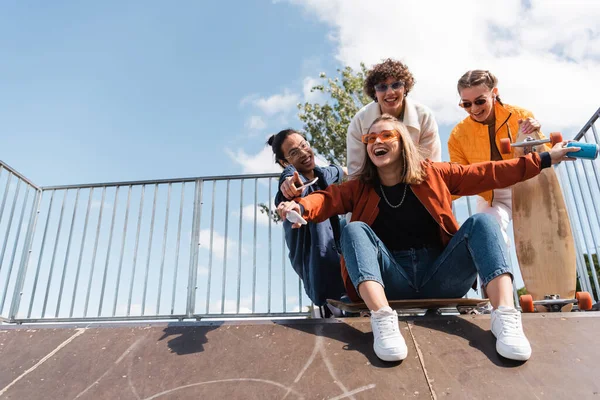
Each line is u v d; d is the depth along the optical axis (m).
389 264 2.42
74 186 5.14
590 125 4.22
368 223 2.61
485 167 2.57
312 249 2.96
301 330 2.46
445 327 2.36
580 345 2.16
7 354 2.60
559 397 1.82
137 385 2.18
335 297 2.94
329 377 2.04
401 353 2.05
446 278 2.45
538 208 3.18
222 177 4.91
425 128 3.38
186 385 2.13
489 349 2.14
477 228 2.32
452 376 1.98
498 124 3.52
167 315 4.42
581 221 4.38
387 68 3.28
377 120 2.65
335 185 2.74
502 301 2.15
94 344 2.60
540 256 3.08
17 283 4.82
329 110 12.52
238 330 2.54
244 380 2.10
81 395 2.16
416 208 2.58
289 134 3.26
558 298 2.89
